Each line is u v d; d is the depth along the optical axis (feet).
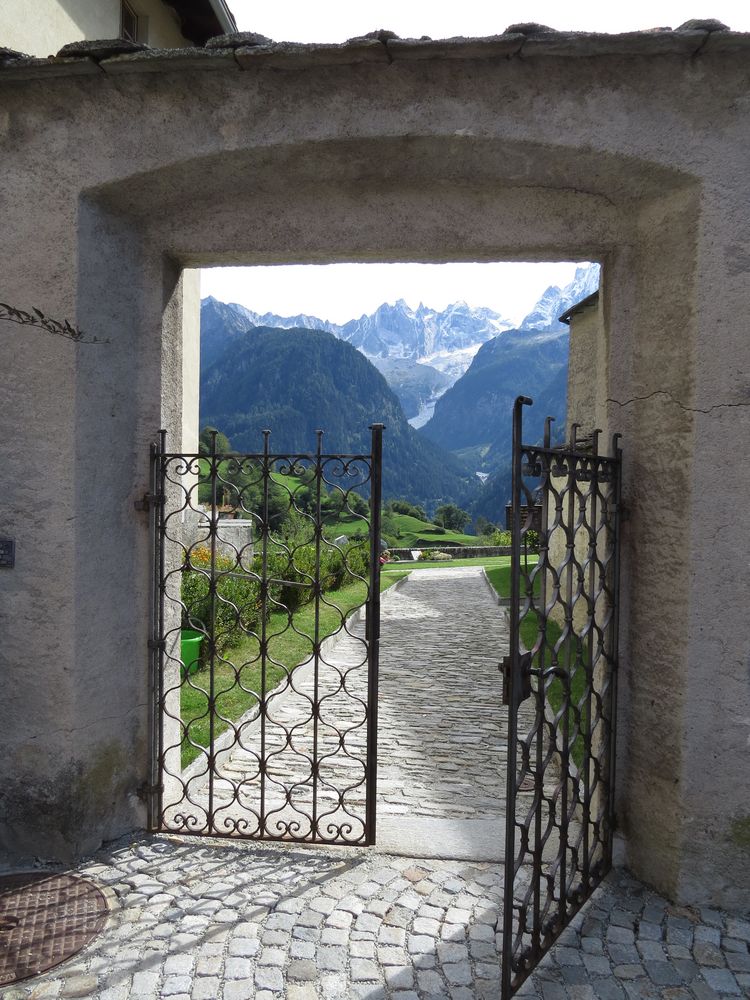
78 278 11.76
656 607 11.46
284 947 10.00
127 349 12.99
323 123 11.09
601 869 11.78
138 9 30.04
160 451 13.19
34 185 11.80
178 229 13.01
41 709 12.16
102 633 12.62
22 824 12.32
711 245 10.61
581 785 15.84
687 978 9.45
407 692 25.12
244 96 11.21
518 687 8.99
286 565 37.06
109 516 12.69
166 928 10.43
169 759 14.25
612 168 11.10
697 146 10.58
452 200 12.44
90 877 11.85
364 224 12.60
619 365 12.05
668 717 11.27
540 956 9.50
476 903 11.23
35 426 11.93
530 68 10.66
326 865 12.36
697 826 11.07
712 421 10.69
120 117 11.57
